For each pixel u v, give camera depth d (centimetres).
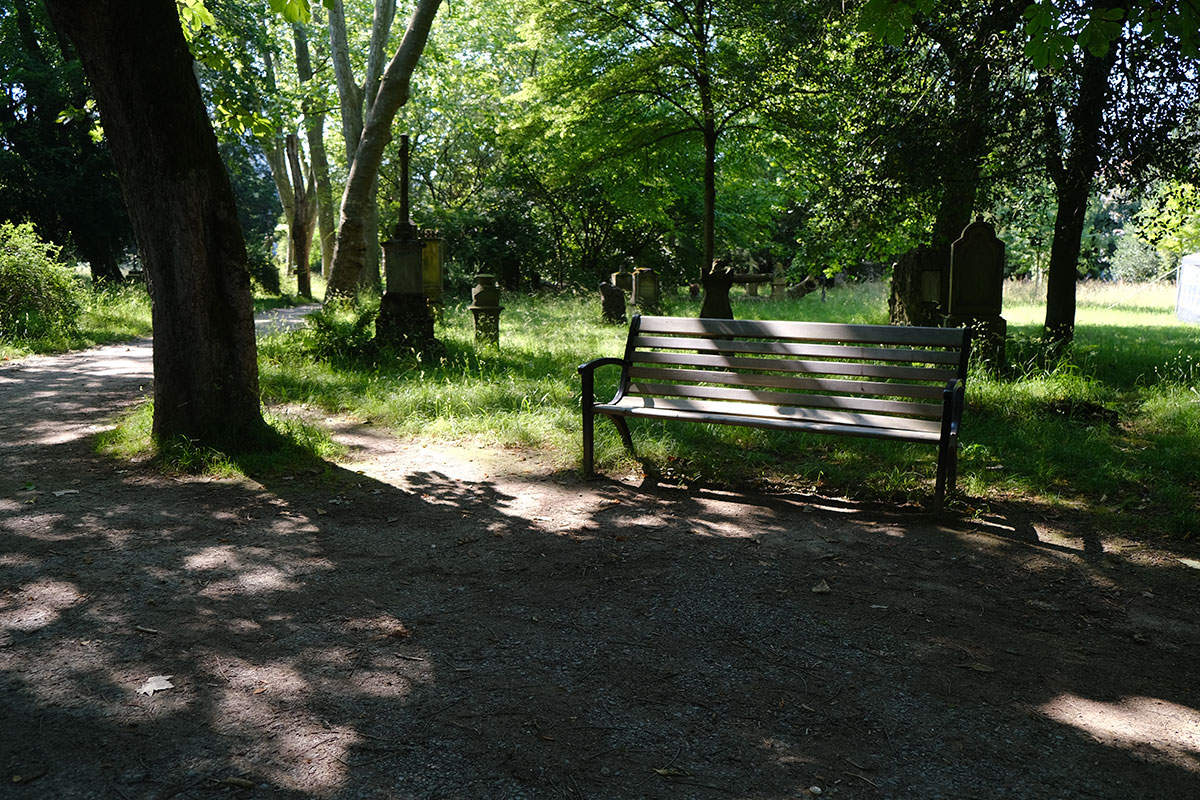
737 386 579
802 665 320
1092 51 491
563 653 327
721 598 382
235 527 471
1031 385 859
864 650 333
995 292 972
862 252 1911
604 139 2273
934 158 1045
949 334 519
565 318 1919
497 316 1267
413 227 1127
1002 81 986
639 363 614
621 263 3422
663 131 2267
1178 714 288
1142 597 387
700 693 298
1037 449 635
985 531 474
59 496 521
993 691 302
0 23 2420
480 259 3089
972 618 364
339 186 3781
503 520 491
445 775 247
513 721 277
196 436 609
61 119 906
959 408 514
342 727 272
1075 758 261
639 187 2723
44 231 2453
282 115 2839
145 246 599
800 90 1772
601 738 268
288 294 3177
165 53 561
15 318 1402
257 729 270
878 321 1814
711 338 594
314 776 245
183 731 268
